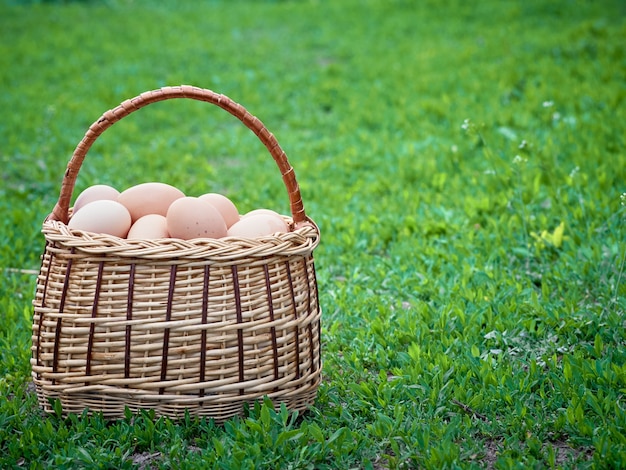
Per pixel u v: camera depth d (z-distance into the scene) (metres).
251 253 0.95
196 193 1.75
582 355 1.07
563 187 1.55
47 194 1.75
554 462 0.91
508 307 1.18
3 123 2.38
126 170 1.93
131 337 0.94
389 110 2.41
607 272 1.26
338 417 1.00
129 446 0.95
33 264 1.42
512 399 1.01
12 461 0.93
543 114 2.11
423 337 1.15
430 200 1.60
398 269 1.34
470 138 1.99
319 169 1.91
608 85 2.35
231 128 2.41
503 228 1.42
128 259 0.94
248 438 0.94
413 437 0.95
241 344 0.95
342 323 1.21
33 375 1.00
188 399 0.96
